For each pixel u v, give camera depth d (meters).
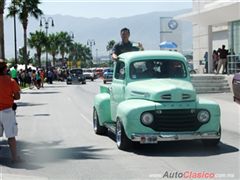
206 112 13.50
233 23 48.19
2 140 16.73
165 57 15.13
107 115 16.67
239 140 15.77
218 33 58.22
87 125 20.88
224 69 45.84
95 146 15.06
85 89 58.06
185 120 13.33
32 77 65.19
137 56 15.05
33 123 22.03
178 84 13.95
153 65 14.97
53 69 105.62
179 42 65.50
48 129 19.72
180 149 14.20
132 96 14.26
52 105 33.16
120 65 15.59
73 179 10.86
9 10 72.81
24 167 12.25
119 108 14.08
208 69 53.09
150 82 14.33
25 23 79.50
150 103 13.35
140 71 14.86
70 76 80.81
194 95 13.56
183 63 15.12
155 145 14.87
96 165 12.24
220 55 45.69
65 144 15.70
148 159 12.84
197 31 61.66
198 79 38.97
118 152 13.91
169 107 13.24
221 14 46.38
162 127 13.25
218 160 12.55
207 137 13.53
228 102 30.03
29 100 39.03
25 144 15.95
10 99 12.57
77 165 12.31
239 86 24.58
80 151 14.30
